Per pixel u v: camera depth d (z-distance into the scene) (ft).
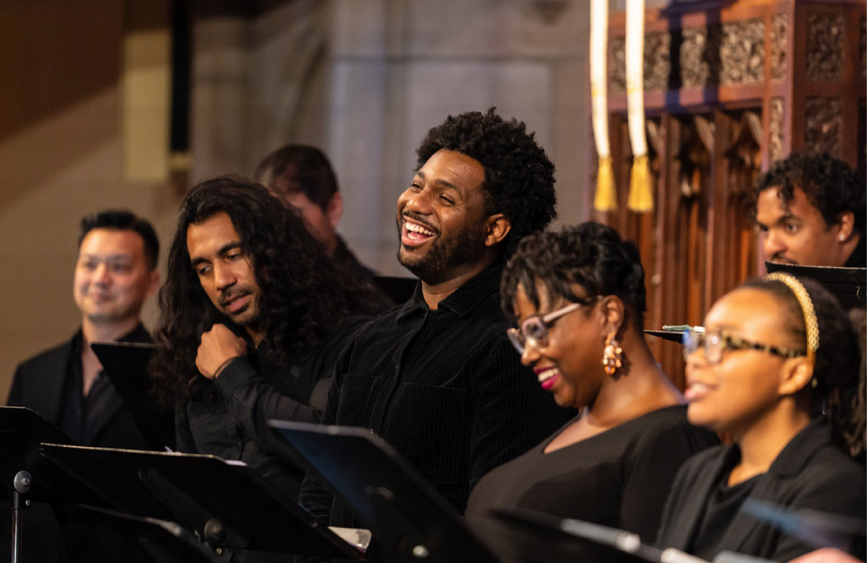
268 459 14.30
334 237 22.56
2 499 14.76
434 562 8.72
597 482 9.53
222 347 14.65
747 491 8.73
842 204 15.57
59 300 39.06
